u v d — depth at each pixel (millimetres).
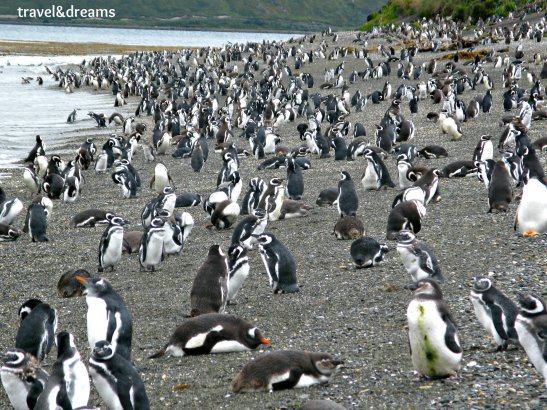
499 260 11945
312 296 11367
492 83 46344
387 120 32312
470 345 8422
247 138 36438
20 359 7738
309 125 37344
